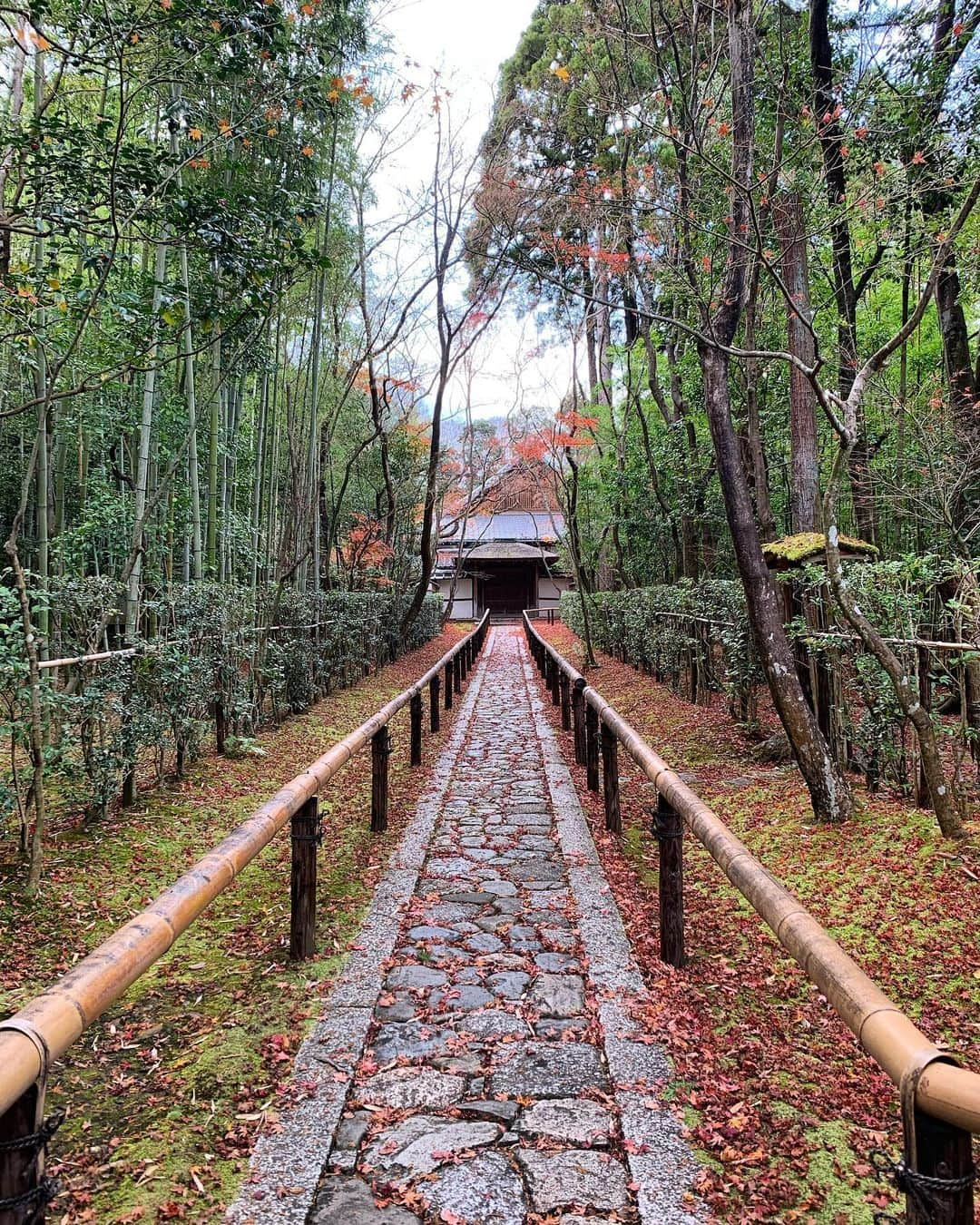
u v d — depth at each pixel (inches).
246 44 166.4
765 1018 107.1
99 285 154.4
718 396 187.9
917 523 308.7
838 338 301.4
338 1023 105.4
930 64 220.1
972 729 169.6
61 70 147.2
